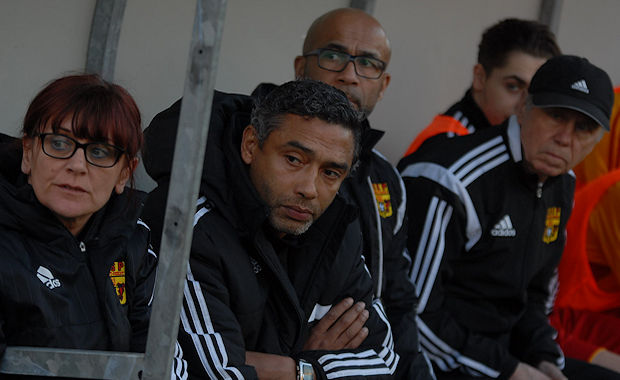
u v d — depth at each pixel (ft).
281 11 38.24
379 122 43.75
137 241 21.94
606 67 52.34
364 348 25.93
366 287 26.94
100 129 19.22
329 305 25.85
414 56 44.37
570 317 43.78
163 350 17.74
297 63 33.45
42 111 19.13
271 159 22.77
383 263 30.40
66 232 19.40
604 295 43.96
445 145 33.65
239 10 36.65
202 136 17.07
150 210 24.62
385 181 31.17
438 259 31.96
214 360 21.90
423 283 31.89
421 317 31.89
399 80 44.06
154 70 34.09
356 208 24.62
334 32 31.42
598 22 51.26
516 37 38.73
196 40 16.88
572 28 50.26
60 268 19.33
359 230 27.20
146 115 34.12
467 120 40.19
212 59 16.83
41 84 31.12
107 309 20.06
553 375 34.30
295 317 24.18
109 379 17.93
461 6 45.62
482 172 32.50
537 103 31.73
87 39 32.01
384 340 27.22
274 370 23.30
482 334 33.53
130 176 21.09
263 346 23.89
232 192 23.29
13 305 18.43
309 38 32.42
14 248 18.75
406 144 45.14
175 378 20.22
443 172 32.19
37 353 18.04
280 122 22.58
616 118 45.29
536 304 36.35
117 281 21.17
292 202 22.76
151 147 24.89
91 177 19.35
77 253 19.76
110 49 32.14
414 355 29.63
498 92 39.09
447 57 45.80
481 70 40.01
